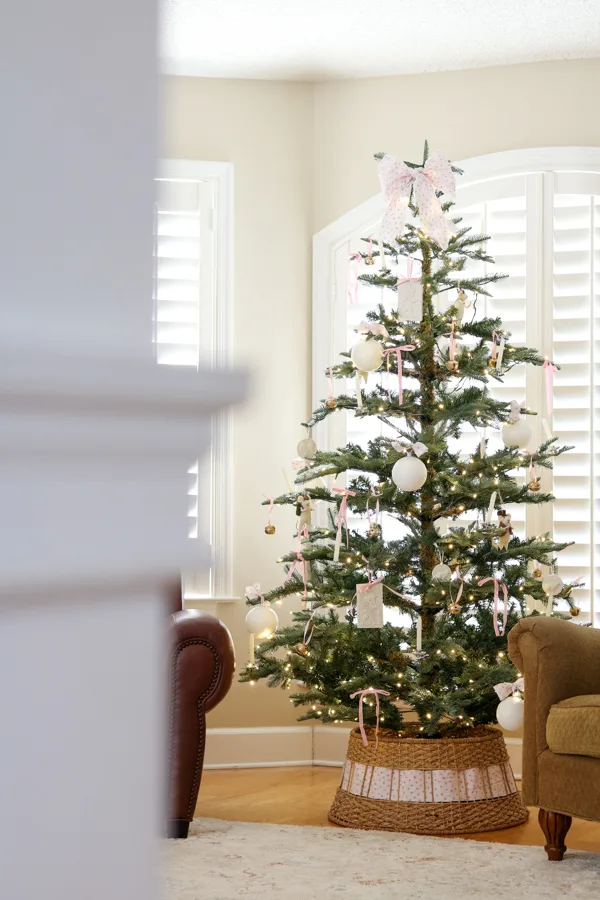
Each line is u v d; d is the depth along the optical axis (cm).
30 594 30
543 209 448
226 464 455
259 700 463
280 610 461
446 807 347
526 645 320
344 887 285
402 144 466
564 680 316
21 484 29
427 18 411
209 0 393
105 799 33
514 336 448
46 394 28
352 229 465
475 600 363
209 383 32
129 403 30
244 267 466
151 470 32
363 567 363
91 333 30
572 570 439
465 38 429
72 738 32
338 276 468
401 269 461
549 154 447
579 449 442
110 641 33
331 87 474
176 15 405
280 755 464
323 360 467
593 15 407
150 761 34
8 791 30
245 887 285
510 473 444
